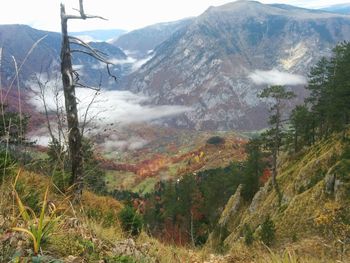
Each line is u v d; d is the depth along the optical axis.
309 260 6.29
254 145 63.12
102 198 13.77
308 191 40.59
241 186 70.62
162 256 5.99
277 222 39.44
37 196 5.72
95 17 12.09
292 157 66.81
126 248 5.51
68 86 11.05
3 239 3.12
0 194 4.35
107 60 12.42
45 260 3.11
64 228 4.67
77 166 10.18
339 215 30.69
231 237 52.12
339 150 46.81
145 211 57.00
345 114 54.91
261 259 5.96
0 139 3.75
